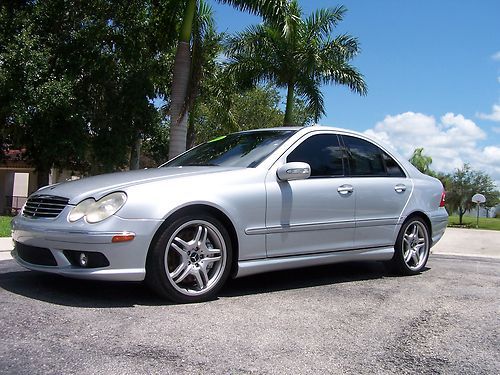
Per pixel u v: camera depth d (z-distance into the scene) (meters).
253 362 3.04
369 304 4.52
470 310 4.44
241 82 19.53
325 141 5.43
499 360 3.24
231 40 19.22
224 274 4.42
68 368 2.84
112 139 18.14
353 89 19.11
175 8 14.71
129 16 17.56
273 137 5.32
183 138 13.33
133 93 17.75
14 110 14.92
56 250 4.07
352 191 5.36
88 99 17.97
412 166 6.36
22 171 30.09
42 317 3.70
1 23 15.66
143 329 3.52
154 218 4.04
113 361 2.95
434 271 6.45
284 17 13.20
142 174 4.60
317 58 18.53
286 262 4.83
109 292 4.46
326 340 3.49
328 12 18.97
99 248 3.90
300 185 4.93
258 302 4.42
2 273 5.20
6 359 2.94
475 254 8.84
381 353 3.29
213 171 4.62
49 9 16.84
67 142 16.88
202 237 4.32
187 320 3.77
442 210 6.54
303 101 19.73
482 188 33.53
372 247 5.58
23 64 14.88
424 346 3.46
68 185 4.48
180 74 13.37
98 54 17.16
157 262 4.05
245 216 4.52
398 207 5.84
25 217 4.45
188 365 2.95
